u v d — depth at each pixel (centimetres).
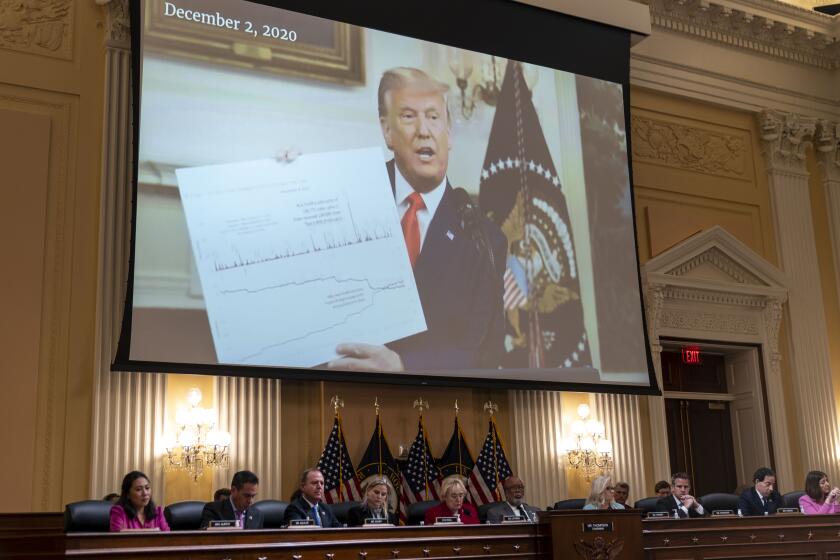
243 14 859
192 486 800
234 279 803
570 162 1015
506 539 642
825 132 1248
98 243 815
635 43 1109
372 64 914
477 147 958
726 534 728
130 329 757
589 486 981
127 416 784
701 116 1180
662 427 1054
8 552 503
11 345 771
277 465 830
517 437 957
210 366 780
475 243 931
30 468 757
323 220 852
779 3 1203
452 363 889
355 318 848
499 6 1007
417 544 608
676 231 1120
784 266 1177
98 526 572
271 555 556
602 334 988
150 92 804
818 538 763
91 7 859
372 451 871
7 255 784
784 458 1112
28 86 820
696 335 1101
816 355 1167
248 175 828
